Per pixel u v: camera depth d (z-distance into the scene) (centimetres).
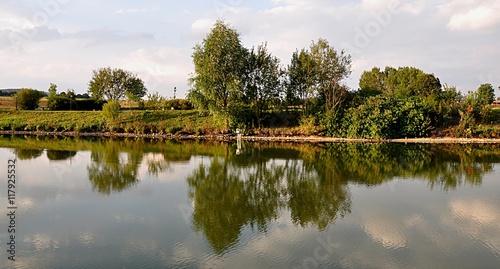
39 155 2972
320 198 1855
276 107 5009
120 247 1230
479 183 2178
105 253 1183
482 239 1328
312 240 1310
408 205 1733
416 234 1372
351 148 3781
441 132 4672
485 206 1719
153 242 1276
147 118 5172
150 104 5697
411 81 7062
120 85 7275
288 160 2967
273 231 1393
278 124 5009
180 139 4472
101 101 6309
